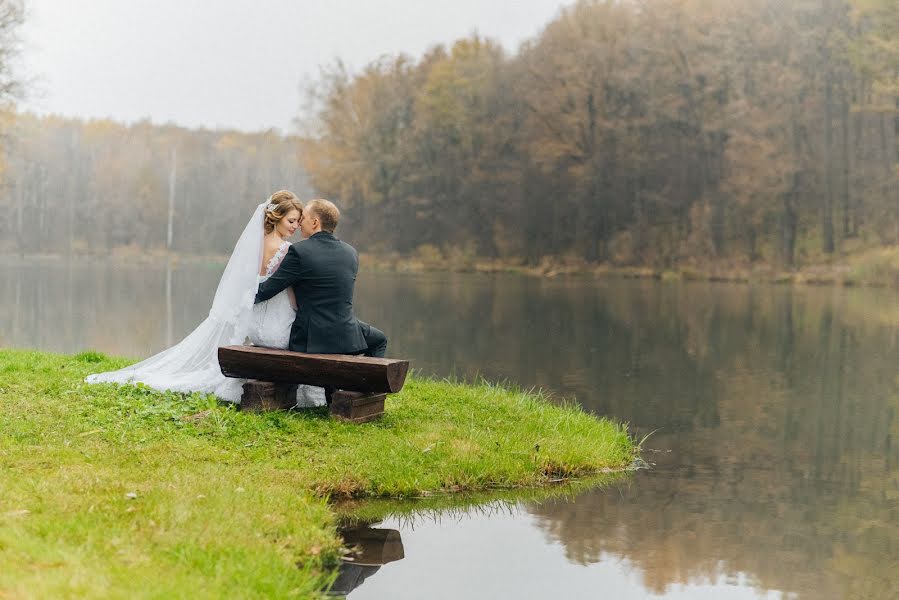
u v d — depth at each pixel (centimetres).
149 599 347
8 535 396
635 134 5794
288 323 754
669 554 540
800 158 5306
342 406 721
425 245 6975
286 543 468
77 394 742
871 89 5244
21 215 8975
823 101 5359
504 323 2377
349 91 7456
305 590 414
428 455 670
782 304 3152
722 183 5447
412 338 1984
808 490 722
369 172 7262
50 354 1084
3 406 694
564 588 473
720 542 569
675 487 716
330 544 493
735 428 1005
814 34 5422
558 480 714
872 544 573
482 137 6769
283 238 764
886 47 4938
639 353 1744
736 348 1844
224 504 491
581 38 6172
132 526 439
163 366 802
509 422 807
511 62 6869
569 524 594
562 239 6103
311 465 613
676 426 1013
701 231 5434
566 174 6006
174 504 475
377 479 616
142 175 9369
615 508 639
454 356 1667
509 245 6450
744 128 5406
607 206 5844
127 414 696
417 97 7238
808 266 4991
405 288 4128
